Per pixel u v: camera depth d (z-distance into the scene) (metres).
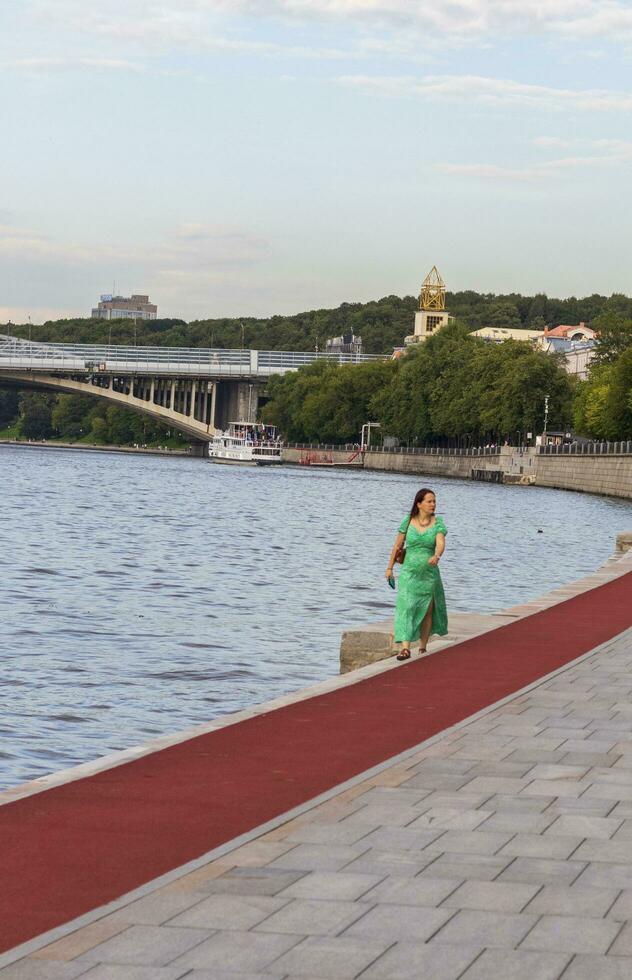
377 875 8.95
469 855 9.48
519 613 27.25
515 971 7.17
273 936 7.71
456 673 19.00
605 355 182.88
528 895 8.52
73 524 83.69
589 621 25.97
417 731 14.49
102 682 26.78
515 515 107.56
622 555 46.53
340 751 13.35
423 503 20.78
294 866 9.15
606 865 9.25
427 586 20.72
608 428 150.00
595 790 11.63
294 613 40.28
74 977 7.07
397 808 10.87
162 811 10.81
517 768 12.51
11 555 59.56
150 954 7.41
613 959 7.36
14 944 7.60
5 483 140.38
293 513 104.38
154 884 8.70
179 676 27.81
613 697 16.86
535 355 185.75
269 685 27.11
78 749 20.33
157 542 70.88
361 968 7.22
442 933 7.78
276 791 11.57
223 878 8.85
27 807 10.93
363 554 66.00
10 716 22.72
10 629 35.09
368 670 19.27
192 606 41.69
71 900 8.42
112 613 39.34
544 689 17.47
